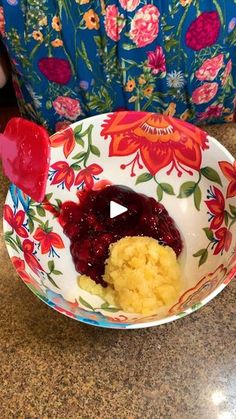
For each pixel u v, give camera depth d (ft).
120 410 1.28
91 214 1.46
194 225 1.45
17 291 1.49
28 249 1.38
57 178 1.48
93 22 1.51
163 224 1.43
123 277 1.27
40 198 1.25
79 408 1.29
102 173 1.54
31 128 1.24
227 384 1.30
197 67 1.70
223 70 1.74
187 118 1.90
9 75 1.89
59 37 1.55
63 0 1.45
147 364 1.34
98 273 1.36
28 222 1.42
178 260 1.40
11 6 1.47
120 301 1.29
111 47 1.59
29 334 1.41
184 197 1.49
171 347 1.36
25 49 1.60
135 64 1.65
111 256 1.31
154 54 1.62
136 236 1.38
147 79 1.71
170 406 1.28
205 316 1.40
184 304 1.26
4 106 2.01
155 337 1.38
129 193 1.51
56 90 1.74
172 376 1.32
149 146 1.50
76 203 1.49
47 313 1.44
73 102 1.79
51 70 1.66
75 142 1.47
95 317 1.24
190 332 1.38
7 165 1.31
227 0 1.53
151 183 1.52
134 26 1.52
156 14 1.50
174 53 1.64
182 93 1.79
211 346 1.36
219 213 1.43
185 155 1.47
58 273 1.39
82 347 1.38
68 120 1.87
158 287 1.28
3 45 1.75
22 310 1.45
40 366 1.36
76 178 1.51
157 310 1.27
